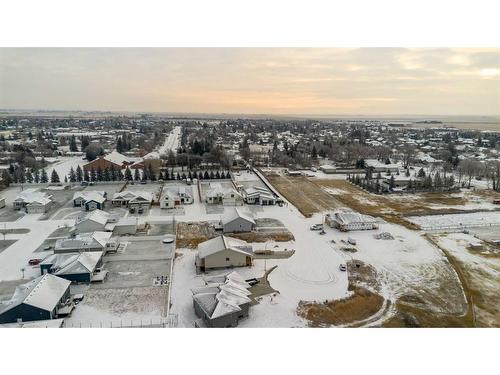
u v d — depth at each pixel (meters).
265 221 50.88
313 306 29.67
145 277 34.38
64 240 39.19
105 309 29.14
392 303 30.62
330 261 38.31
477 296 31.97
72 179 72.69
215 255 35.75
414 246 42.75
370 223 48.16
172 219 50.97
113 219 48.62
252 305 29.55
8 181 69.31
